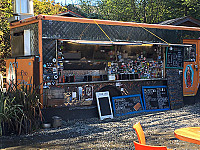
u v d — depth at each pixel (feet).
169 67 36.35
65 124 27.76
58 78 28.43
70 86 29.09
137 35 33.81
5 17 48.21
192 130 14.90
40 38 27.37
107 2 84.12
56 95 27.53
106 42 28.53
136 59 34.40
